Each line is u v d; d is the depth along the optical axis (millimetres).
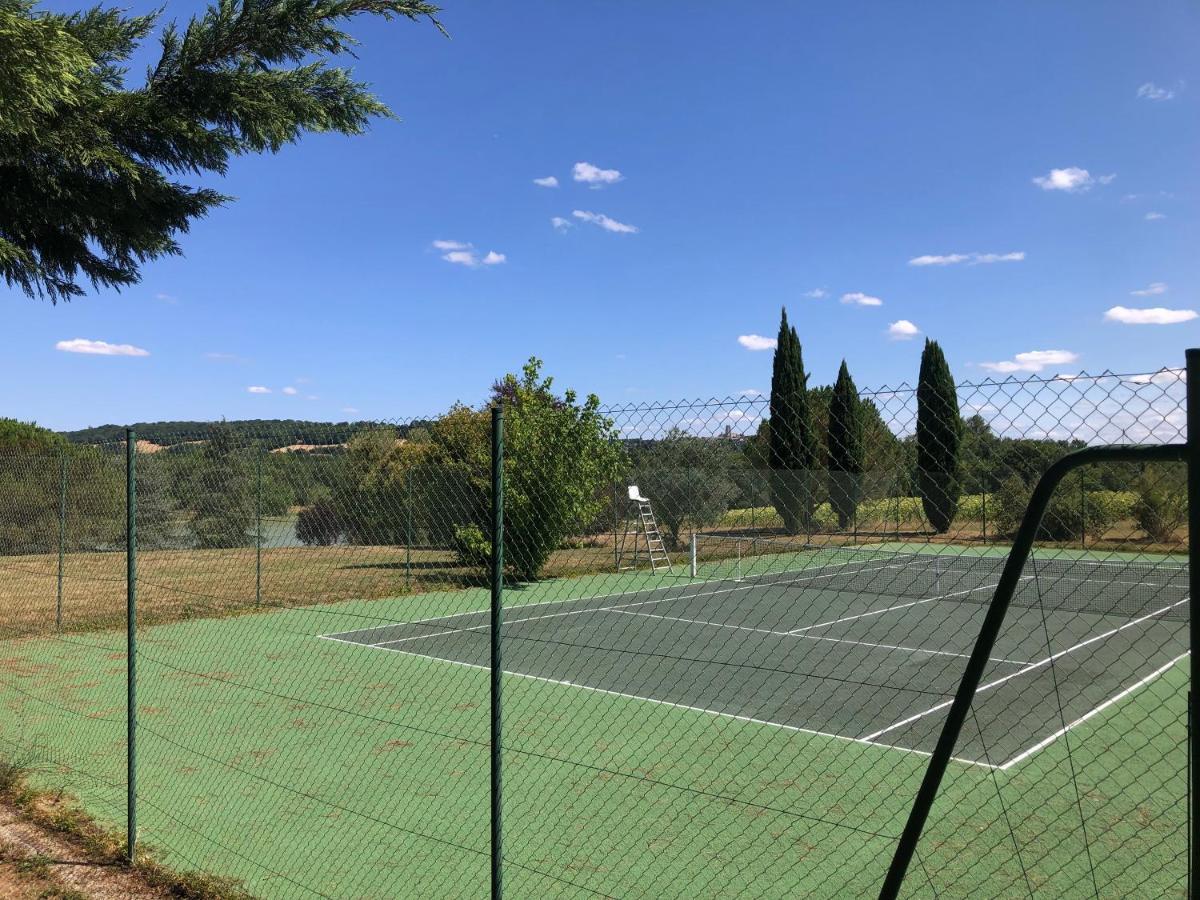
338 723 8555
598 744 7789
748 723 8430
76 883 5020
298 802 6340
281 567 17312
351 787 6684
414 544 16562
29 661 11656
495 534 3852
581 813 6070
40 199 6875
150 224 7375
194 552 12070
